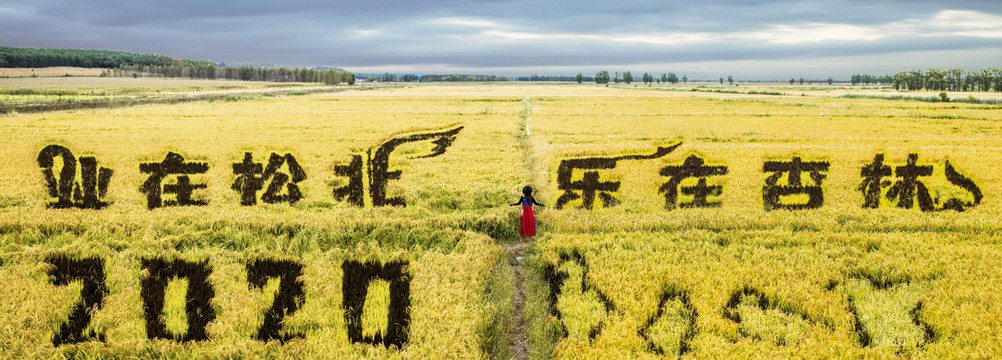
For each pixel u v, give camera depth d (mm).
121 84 138750
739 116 45938
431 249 10820
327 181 16875
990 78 150625
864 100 76375
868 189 14875
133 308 7770
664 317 7543
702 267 9422
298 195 15102
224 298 8039
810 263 9680
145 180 16438
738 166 18984
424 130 33438
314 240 11102
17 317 7285
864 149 23078
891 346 6727
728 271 9148
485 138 28953
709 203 14344
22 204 14195
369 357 6473
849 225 12180
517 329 7828
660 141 27656
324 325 7359
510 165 20281
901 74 166500
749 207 13922
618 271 9258
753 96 93062
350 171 18250
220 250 10594
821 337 6945
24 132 31359
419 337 7004
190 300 8133
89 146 23891
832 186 15805
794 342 6816
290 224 12023
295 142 26688
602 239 11328
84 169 17531
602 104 64375
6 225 11703
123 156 20875
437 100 73438
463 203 14852
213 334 7086
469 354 6547
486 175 18250
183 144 25250
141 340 6711
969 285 8469
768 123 39469
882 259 9844
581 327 7266
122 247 10789
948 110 54312
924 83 161875
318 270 9203
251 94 88938
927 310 7676
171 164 18828
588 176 16688
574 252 10656
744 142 28656
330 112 48656
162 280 8906
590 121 40844
